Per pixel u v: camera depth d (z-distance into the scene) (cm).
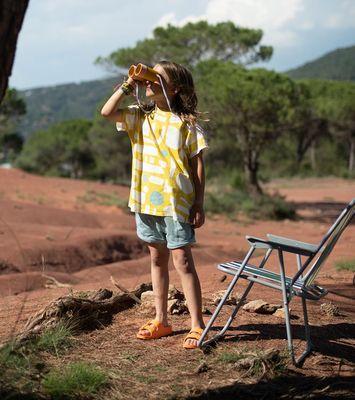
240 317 517
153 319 491
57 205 2317
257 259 996
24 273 1018
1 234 1352
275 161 5588
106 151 5469
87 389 366
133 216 2231
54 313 468
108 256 1388
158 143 423
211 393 369
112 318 505
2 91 333
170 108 420
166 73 421
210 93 2617
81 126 6919
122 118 430
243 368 404
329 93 4881
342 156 6116
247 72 2806
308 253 401
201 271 820
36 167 5428
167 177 419
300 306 579
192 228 433
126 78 440
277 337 468
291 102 2684
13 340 420
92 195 2588
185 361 417
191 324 455
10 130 3719
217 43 3328
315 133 5291
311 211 2923
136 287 564
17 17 326
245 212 2555
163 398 362
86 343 446
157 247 451
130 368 404
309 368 417
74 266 1259
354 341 486
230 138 2995
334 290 686
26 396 348
